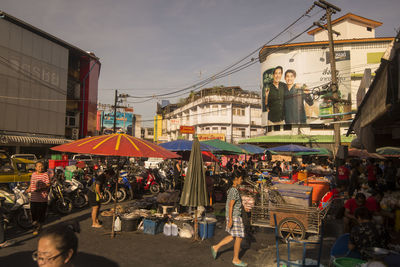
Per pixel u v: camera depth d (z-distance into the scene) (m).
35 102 26.69
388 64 3.50
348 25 38.41
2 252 5.64
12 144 24.28
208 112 46.47
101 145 6.36
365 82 7.93
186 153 12.33
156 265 5.21
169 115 67.50
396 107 3.85
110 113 67.44
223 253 5.94
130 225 7.37
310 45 35.47
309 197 7.13
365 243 4.37
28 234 6.92
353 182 12.84
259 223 7.08
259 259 5.66
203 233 7.00
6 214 7.10
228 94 47.72
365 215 4.52
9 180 10.33
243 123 47.97
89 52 36.22
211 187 11.03
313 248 6.32
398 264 4.05
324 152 28.33
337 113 14.61
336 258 4.36
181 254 5.82
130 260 5.41
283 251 6.12
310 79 35.06
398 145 8.36
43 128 27.61
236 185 5.48
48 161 16.52
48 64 28.27
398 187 15.77
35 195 6.80
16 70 24.73
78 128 34.00
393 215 6.48
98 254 5.66
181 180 12.30
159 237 6.97
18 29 24.88
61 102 29.98
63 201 9.07
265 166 24.50
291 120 35.34
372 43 34.34
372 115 5.07
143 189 14.89
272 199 7.71
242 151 14.41
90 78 35.91
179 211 9.37
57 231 1.61
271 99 36.94
